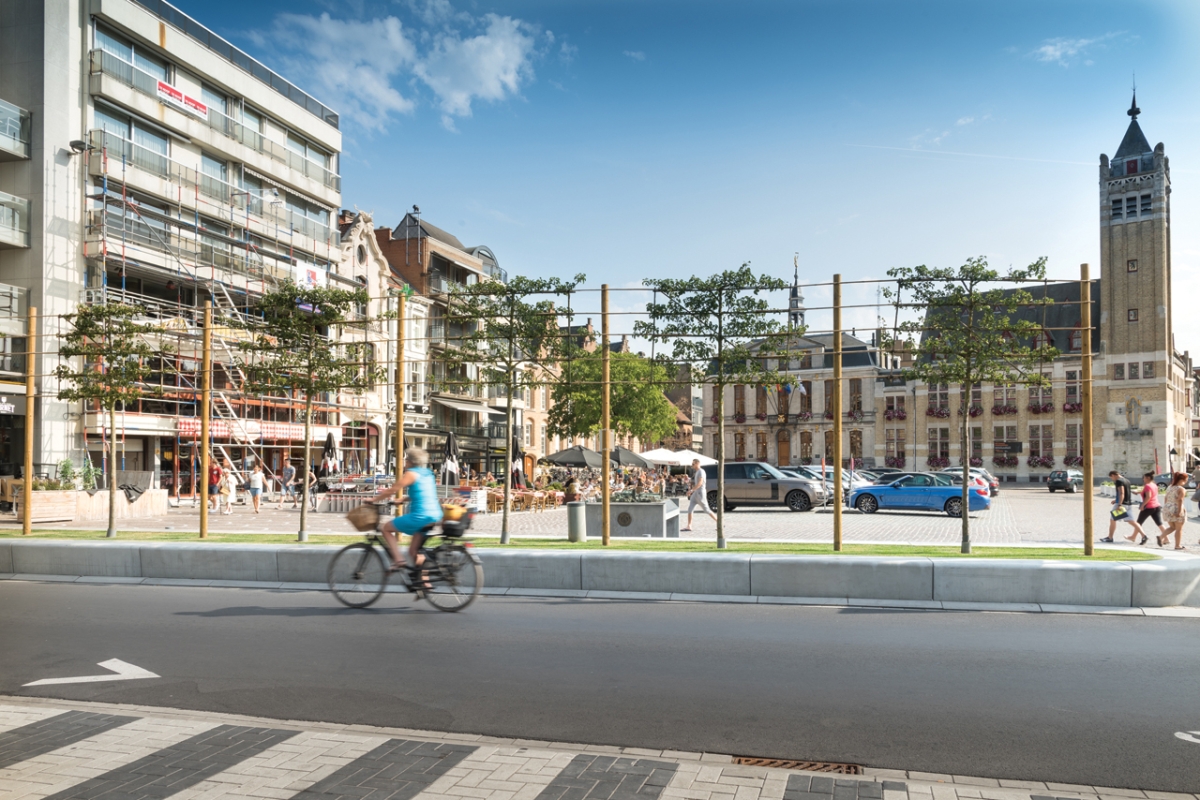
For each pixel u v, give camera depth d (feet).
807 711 20.26
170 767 16.48
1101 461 242.99
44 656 26.02
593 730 18.98
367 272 151.43
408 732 18.85
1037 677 23.30
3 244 91.40
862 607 34.47
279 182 129.49
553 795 15.12
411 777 15.93
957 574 35.14
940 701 21.07
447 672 23.89
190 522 75.77
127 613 33.30
